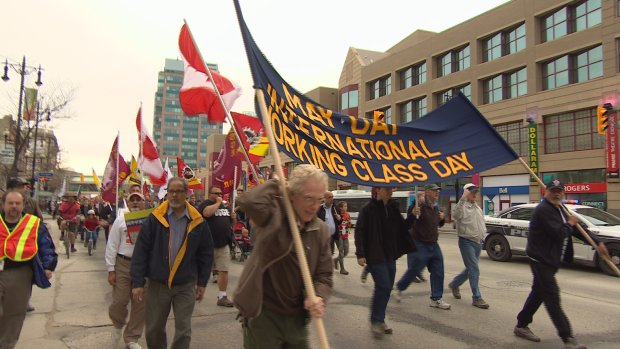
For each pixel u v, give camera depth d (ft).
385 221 16.57
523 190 92.48
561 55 87.35
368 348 14.93
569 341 14.03
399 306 20.79
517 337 16.14
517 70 96.22
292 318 8.28
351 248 50.29
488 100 102.78
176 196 12.50
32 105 76.33
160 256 12.25
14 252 13.07
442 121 17.66
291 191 7.95
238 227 38.34
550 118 89.56
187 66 21.25
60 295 23.34
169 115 530.68
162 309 12.34
